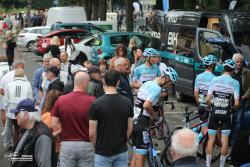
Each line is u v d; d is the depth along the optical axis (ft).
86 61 61.67
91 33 174.40
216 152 55.62
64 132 38.45
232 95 51.21
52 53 67.97
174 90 98.02
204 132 54.90
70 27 184.96
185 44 93.45
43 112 43.24
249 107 55.88
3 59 64.85
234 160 40.34
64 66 62.75
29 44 205.36
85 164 38.65
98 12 264.31
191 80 90.58
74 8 219.20
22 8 508.12
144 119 45.39
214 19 93.61
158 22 106.32
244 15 87.04
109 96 37.50
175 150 24.53
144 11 264.11
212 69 56.24
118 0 294.66
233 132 55.52
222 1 119.65
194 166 24.21
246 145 39.58
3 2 505.66
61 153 38.58
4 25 307.37
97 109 37.14
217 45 85.05
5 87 56.70
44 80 57.41
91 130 37.32
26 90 56.34
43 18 314.96
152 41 108.37
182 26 95.61
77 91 38.75
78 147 38.14
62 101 38.42
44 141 31.12
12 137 57.77
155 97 44.83
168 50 100.12
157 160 46.03
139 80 60.18
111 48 136.36
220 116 50.83
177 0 137.28
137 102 45.70
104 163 37.55
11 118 56.08
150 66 60.08
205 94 55.57
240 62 56.08
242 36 85.05
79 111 38.19
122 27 287.69
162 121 51.39
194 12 93.04
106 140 37.27
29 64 163.63
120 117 37.40
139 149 45.60
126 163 38.37
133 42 106.32
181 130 25.05
